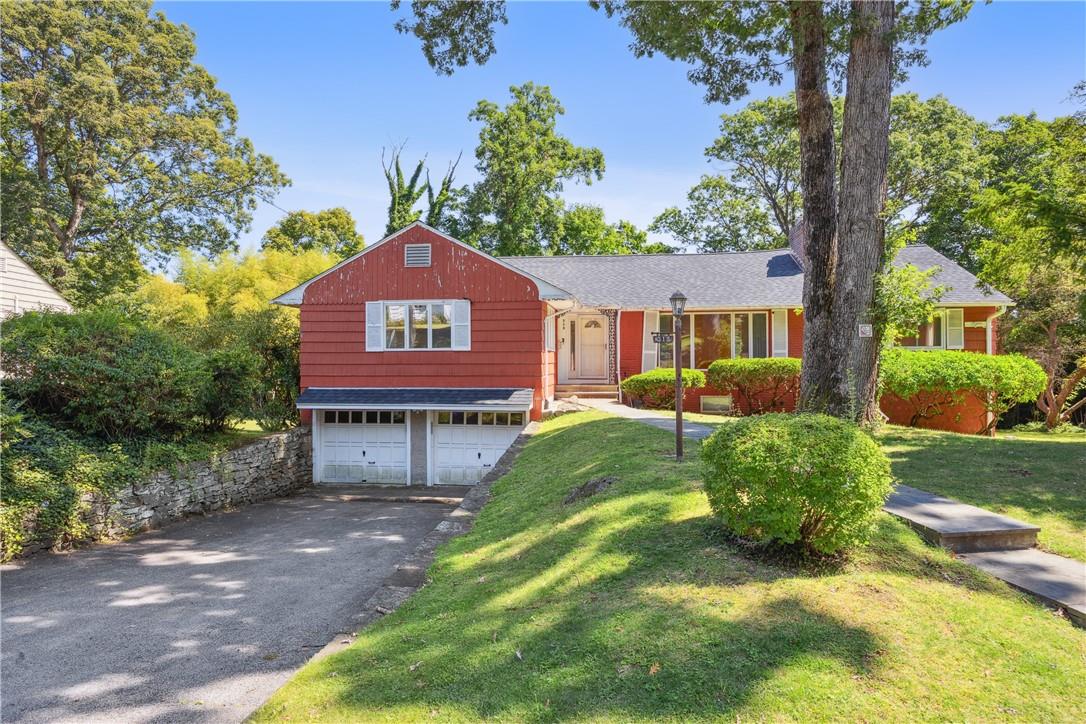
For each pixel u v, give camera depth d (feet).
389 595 18.51
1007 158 82.38
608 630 13.19
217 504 44.70
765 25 31.48
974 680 11.14
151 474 38.65
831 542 15.31
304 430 56.95
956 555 16.87
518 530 22.48
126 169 94.02
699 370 58.70
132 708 15.21
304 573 28.27
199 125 92.58
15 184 80.84
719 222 118.83
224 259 90.43
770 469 15.21
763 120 101.50
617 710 10.75
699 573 15.30
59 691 16.26
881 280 33.55
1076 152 37.47
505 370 54.19
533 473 31.86
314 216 134.72
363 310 55.77
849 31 31.99
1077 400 71.97
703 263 72.13
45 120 79.92
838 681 11.03
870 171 32.60
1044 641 12.45
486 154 103.86
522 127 102.94
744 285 64.80
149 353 39.75
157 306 78.59
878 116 32.50
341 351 56.03
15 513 30.71
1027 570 15.78
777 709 10.41
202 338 59.47
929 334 59.36
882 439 33.76
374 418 57.21
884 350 41.42
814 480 15.03
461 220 110.42
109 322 39.86
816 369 33.58
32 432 34.73
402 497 50.98
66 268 86.02
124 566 29.71
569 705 11.07
